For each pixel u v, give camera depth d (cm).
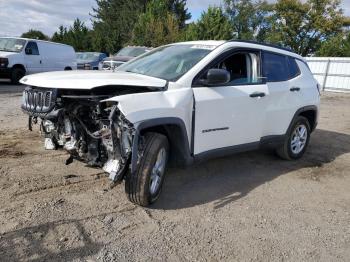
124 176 400
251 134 536
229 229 393
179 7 5425
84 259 319
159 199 448
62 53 1905
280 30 4653
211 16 3519
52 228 361
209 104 458
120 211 407
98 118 396
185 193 475
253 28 5431
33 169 503
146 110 388
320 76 2514
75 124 405
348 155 734
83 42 5066
